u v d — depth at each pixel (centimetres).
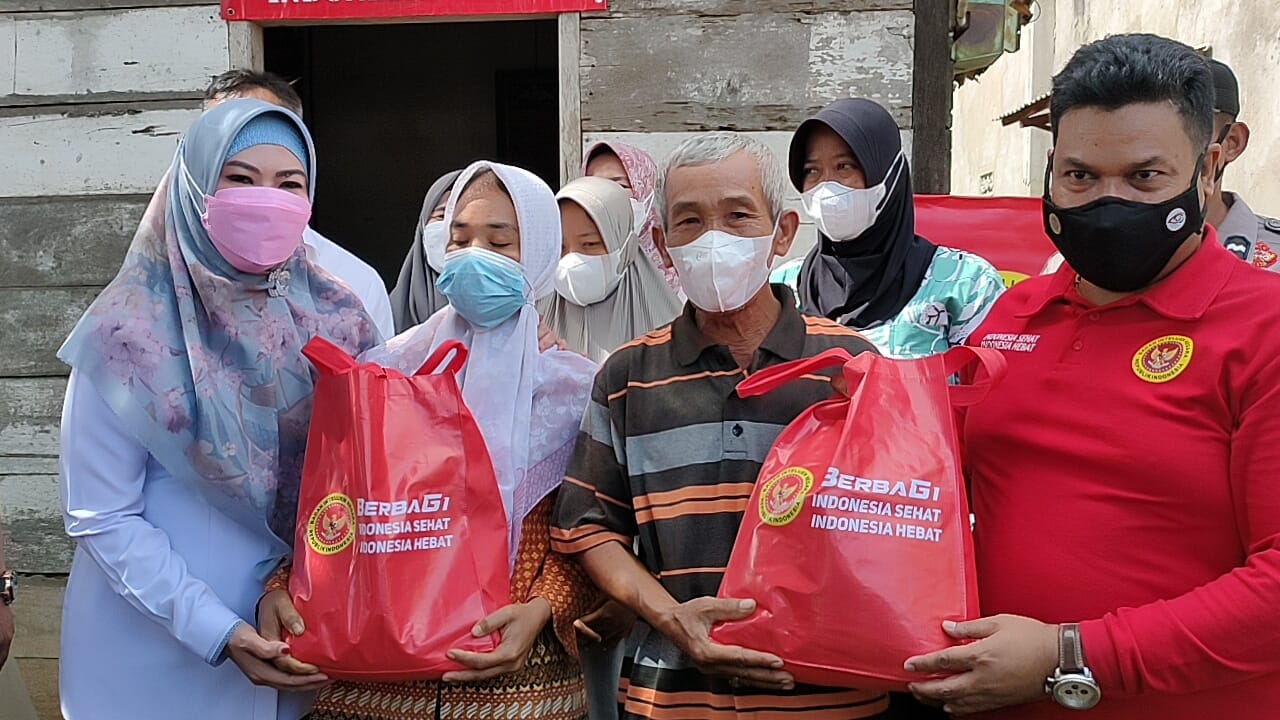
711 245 174
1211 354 146
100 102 367
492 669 171
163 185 191
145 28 363
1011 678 145
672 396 181
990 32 396
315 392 181
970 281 255
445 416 177
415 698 185
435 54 634
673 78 352
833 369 179
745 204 175
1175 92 145
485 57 633
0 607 216
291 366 194
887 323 257
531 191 206
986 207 320
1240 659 139
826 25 346
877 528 152
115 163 368
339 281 211
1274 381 140
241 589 188
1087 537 152
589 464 188
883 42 344
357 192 642
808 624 153
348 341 206
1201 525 146
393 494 169
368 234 644
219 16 362
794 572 155
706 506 176
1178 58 147
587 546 184
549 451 199
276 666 175
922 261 262
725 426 177
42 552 371
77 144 368
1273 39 539
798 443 164
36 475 372
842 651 151
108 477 182
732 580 162
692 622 163
